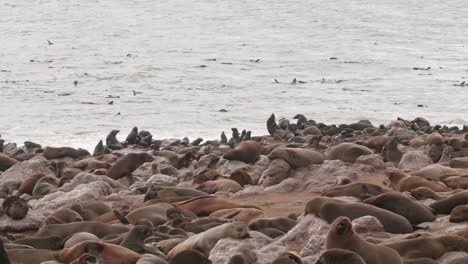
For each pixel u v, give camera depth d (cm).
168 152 10100
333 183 6869
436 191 5994
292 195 6675
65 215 5525
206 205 5816
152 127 18338
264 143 10706
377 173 7350
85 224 5116
